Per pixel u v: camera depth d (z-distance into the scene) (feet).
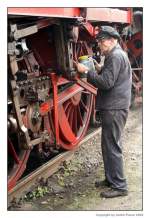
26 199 11.98
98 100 12.34
